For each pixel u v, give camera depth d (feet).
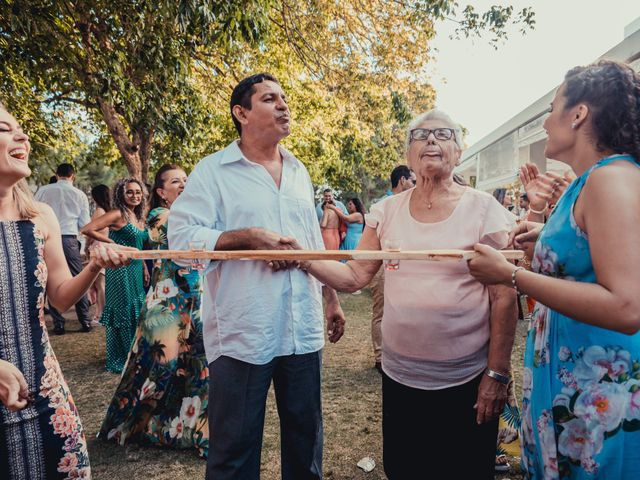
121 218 13.08
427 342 6.00
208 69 29.94
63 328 19.29
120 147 25.14
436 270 6.00
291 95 35.94
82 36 18.66
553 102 4.68
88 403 11.97
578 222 4.20
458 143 6.15
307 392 6.50
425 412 6.23
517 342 16.55
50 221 5.33
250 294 6.00
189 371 9.63
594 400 4.17
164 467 8.94
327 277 6.50
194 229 5.90
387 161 59.62
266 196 6.24
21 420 4.58
